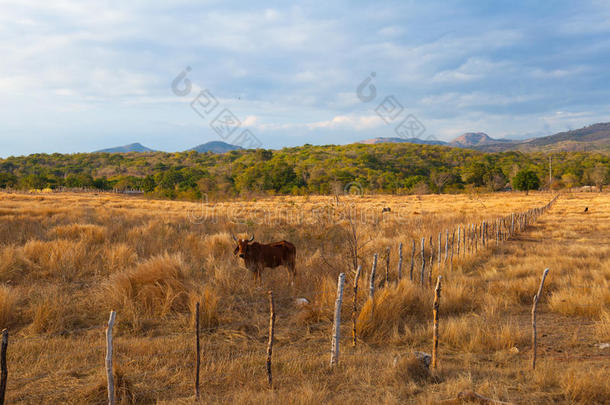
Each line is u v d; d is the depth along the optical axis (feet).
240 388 14.38
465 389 13.46
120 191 258.37
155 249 40.01
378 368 16.11
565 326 22.38
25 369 15.74
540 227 78.84
